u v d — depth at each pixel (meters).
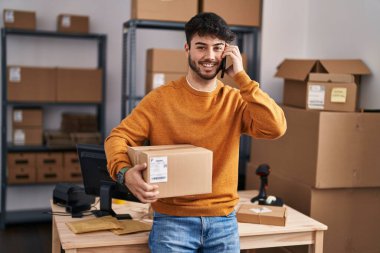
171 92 1.99
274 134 1.94
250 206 2.54
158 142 1.99
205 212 1.96
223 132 1.98
